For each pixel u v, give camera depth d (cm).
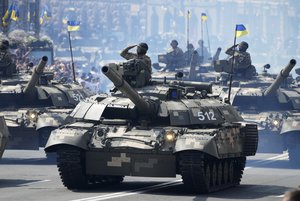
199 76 14738
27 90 10512
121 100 7944
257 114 11169
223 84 11944
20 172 9081
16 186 7875
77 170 7575
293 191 4303
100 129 7719
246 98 11350
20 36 16175
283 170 9581
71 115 7994
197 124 7838
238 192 7612
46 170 9288
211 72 15425
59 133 7638
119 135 7669
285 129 10356
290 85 11969
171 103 7919
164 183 8175
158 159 7525
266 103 11394
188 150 7312
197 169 7319
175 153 7431
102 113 7844
